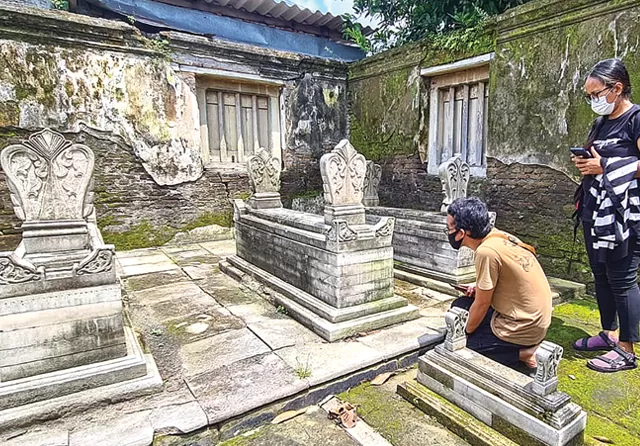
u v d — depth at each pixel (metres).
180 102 5.98
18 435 1.93
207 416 2.05
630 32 3.69
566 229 4.35
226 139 6.67
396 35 7.29
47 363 2.15
